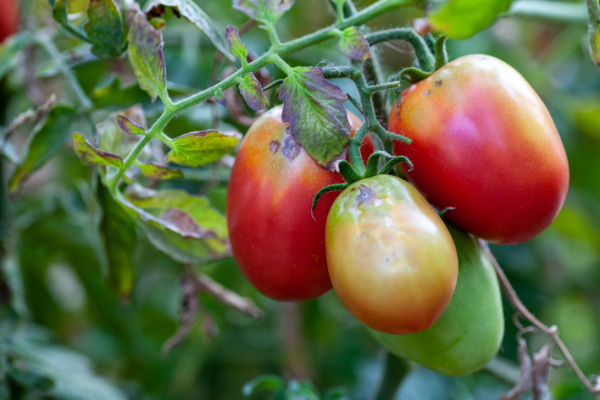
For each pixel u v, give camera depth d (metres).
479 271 0.46
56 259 0.67
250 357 0.80
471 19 0.43
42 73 0.55
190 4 0.47
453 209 0.43
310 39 0.43
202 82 0.65
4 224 0.62
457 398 0.68
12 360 0.59
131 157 0.45
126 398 0.67
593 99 0.87
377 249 0.40
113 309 0.68
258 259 0.44
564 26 0.83
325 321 0.75
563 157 0.43
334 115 0.42
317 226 0.43
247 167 0.44
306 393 0.56
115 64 0.59
